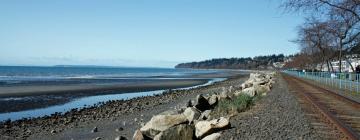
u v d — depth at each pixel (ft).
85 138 48.88
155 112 73.77
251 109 48.80
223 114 47.42
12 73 410.93
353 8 52.21
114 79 265.34
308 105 52.24
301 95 71.15
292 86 107.45
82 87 165.68
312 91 86.28
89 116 71.51
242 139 29.04
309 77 189.16
